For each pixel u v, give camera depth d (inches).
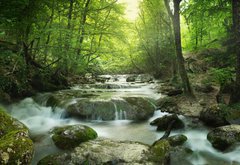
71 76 702.5
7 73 346.0
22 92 401.1
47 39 443.5
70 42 422.0
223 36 519.2
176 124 268.1
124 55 684.7
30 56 436.8
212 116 270.2
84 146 188.7
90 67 691.4
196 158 195.3
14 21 331.6
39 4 376.8
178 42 378.6
